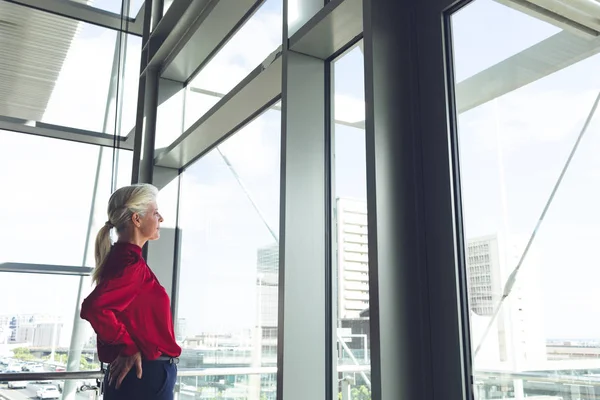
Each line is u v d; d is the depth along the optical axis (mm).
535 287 1362
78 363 3555
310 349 2018
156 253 3729
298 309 2020
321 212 2148
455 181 1606
